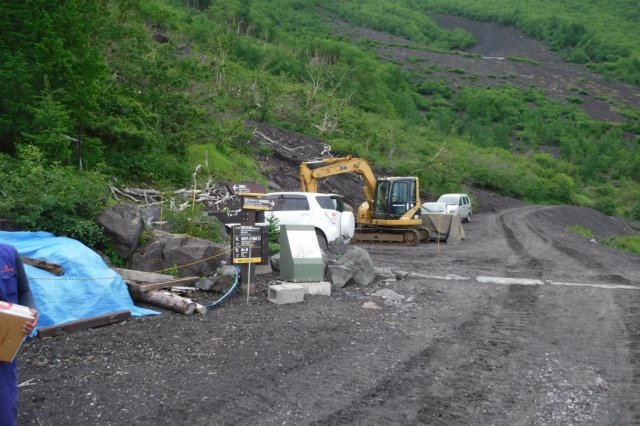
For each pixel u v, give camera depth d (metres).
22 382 5.21
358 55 100.81
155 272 8.84
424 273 12.33
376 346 6.72
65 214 8.59
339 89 69.56
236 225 8.46
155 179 17.08
